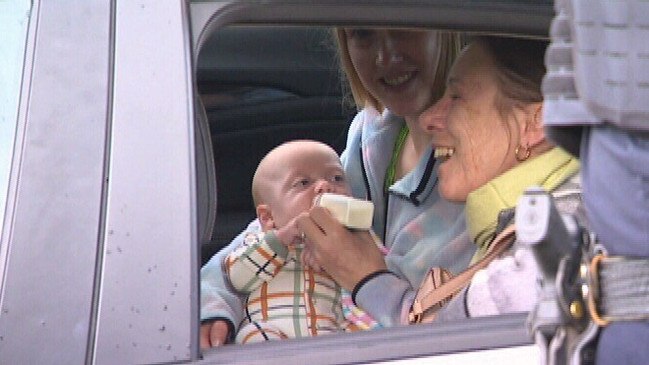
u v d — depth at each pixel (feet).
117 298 24.38
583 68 21.91
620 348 22.04
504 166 32.35
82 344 24.14
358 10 27.91
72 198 24.77
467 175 32.53
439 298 30.91
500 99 32.35
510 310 28.96
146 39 25.79
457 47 35.09
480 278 29.68
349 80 37.63
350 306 34.06
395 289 32.71
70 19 25.85
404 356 25.70
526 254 29.37
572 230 22.59
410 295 32.58
